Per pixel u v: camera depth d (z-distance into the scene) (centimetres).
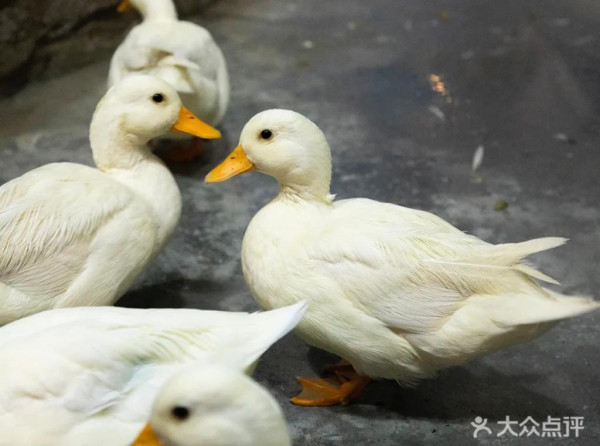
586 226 126
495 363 107
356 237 96
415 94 154
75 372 85
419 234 97
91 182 104
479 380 105
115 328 88
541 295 93
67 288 101
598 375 105
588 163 138
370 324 96
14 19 149
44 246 99
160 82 110
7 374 85
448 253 96
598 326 111
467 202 130
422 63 162
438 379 105
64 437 85
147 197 109
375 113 148
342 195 131
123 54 129
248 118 146
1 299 99
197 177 134
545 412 102
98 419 85
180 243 122
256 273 100
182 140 137
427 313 95
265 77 157
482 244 99
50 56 156
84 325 88
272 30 172
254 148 101
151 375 87
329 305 96
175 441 79
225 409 77
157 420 79
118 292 104
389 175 135
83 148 138
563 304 92
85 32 159
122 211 103
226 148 140
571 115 149
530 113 149
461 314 94
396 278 95
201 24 173
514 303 93
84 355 85
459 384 104
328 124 145
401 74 159
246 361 87
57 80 155
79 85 155
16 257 99
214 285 116
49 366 85
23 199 101
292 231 99
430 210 129
